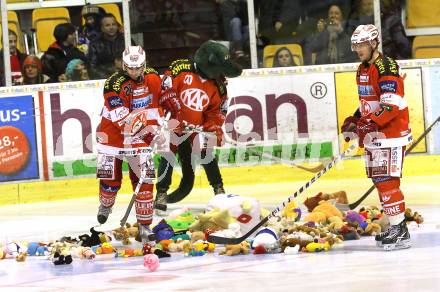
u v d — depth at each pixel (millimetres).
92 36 27000
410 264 14016
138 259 16141
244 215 17422
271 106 26781
